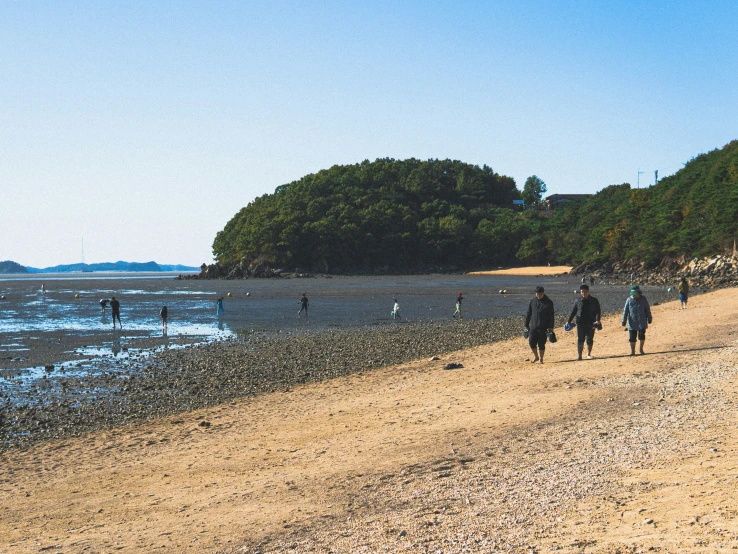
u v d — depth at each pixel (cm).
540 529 650
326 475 1000
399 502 823
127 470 1155
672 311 3900
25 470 1200
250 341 3375
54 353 2953
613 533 605
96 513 920
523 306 5934
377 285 11794
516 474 878
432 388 1773
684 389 1377
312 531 750
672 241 13788
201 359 2709
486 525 686
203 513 873
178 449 1294
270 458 1159
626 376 1617
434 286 11000
